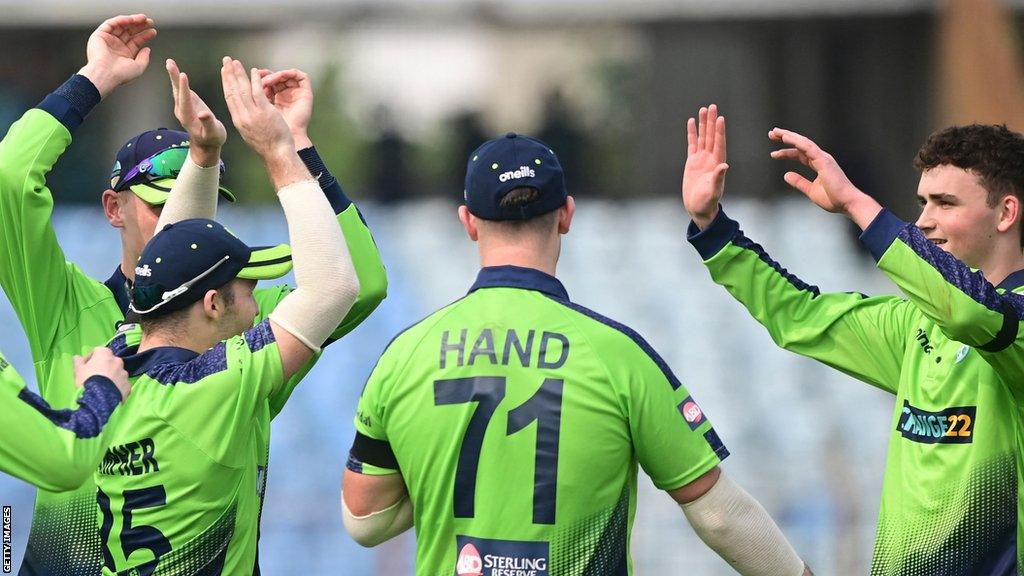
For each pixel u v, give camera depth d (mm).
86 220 44594
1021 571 11680
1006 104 49406
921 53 50812
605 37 63719
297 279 11227
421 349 10789
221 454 10914
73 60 52906
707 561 33438
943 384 12203
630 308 42688
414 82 65000
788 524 35969
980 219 12062
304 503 35344
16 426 9773
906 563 12258
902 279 11297
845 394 39281
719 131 13219
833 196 11742
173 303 11266
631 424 10508
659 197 53250
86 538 12164
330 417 37750
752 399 39312
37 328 12883
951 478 11977
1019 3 49531
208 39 55531
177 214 12820
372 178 52688
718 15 50281
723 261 13250
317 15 51094
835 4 49656
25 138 12484
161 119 54844
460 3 51344
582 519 10406
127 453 10945
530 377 10508
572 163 51344
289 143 11398
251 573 11555
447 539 10586
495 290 10852
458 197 51375
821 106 51719
